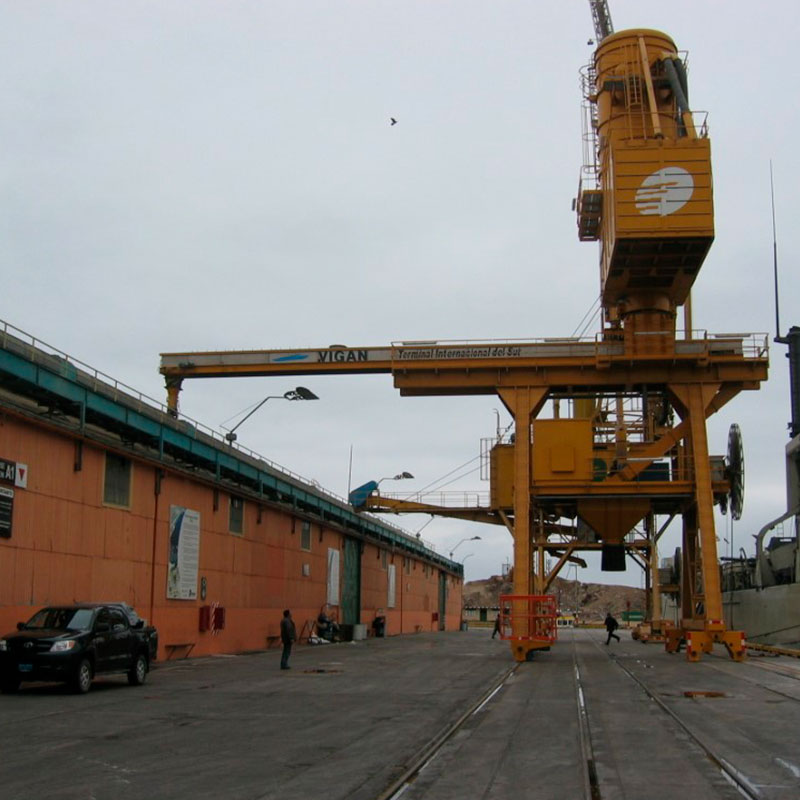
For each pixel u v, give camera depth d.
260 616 45.12
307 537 53.72
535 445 40.44
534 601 37.66
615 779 11.16
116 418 30.55
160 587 34.25
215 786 10.59
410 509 62.22
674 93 39.41
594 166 42.97
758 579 61.47
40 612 22.41
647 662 35.53
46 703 19.30
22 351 25.33
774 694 22.33
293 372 42.50
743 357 39.19
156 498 34.09
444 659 37.44
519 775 11.37
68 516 28.14
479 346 40.50
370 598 69.75
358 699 20.78
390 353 41.44
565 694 22.25
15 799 9.79
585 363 39.62
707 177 36.47
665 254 37.09
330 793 10.21
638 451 42.16
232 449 40.97
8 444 25.25
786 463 63.50
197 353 43.19
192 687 23.61
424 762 12.30
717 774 11.56
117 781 10.84
